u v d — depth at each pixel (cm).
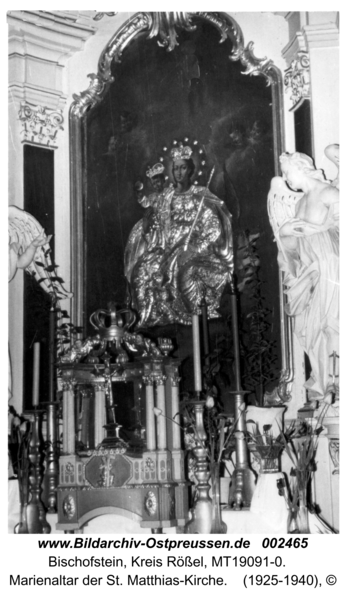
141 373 495
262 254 578
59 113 641
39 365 562
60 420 571
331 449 520
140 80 632
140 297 608
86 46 647
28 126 624
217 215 596
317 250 525
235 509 475
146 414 475
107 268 621
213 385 523
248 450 502
